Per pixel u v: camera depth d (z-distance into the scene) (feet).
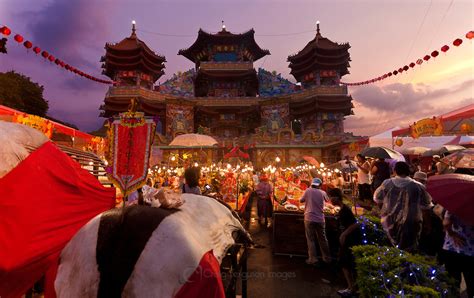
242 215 26.99
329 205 22.68
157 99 157.38
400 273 9.74
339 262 14.53
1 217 6.91
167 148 121.19
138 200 6.68
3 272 6.74
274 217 21.47
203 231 6.74
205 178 33.65
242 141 131.44
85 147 41.83
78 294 5.21
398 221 14.12
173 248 5.22
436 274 9.86
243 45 181.47
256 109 165.89
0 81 91.30
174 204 6.54
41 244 7.66
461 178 10.28
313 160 42.42
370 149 22.65
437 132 25.84
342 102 151.12
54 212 8.29
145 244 5.25
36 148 9.05
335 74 159.53
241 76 173.47
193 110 157.69
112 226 5.65
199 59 195.21
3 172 7.44
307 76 165.37
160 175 45.27
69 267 5.58
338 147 120.67
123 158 6.73
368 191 32.07
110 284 5.08
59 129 31.63
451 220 10.75
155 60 165.58
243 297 11.94
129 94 147.23
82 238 5.73
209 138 26.50
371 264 10.33
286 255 20.81
